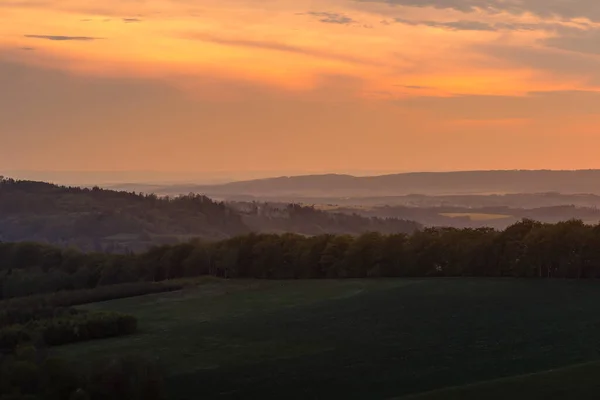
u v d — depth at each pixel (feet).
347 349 223.10
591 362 191.01
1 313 286.46
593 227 357.00
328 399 175.63
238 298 341.21
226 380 192.95
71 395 171.63
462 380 184.75
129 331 259.80
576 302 286.46
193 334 254.68
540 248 351.87
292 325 265.34
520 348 216.74
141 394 177.27
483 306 285.64
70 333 246.88
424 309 285.23
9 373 175.32
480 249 368.89
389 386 183.11
